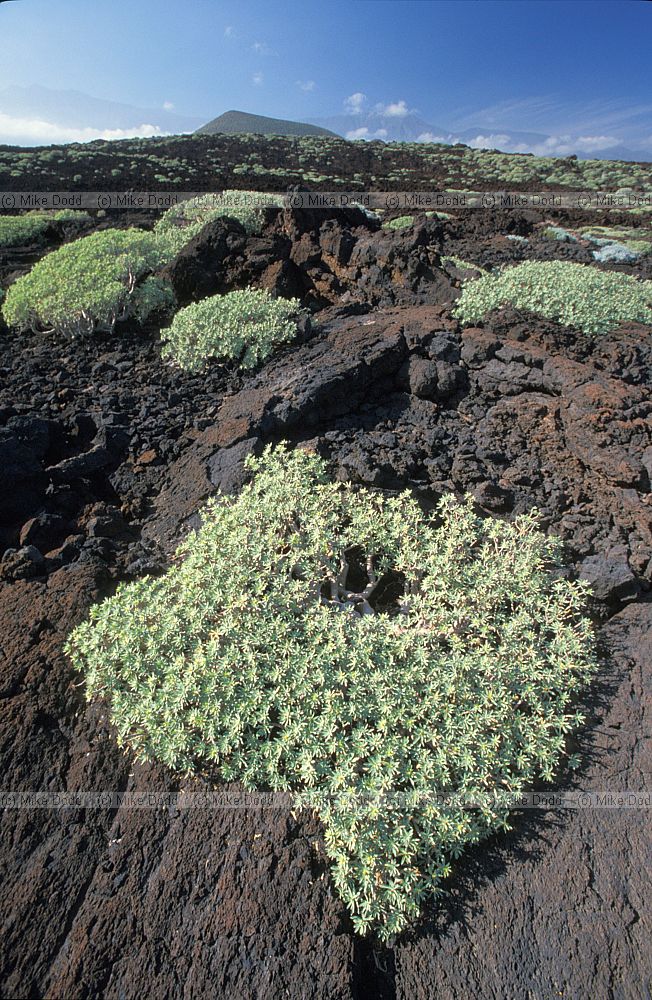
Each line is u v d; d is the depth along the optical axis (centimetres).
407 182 3272
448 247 1580
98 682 428
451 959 327
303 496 576
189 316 934
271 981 309
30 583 538
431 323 868
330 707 398
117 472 694
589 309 897
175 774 402
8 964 312
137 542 608
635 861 358
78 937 322
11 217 1728
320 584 542
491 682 431
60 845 361
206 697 408
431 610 494
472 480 655
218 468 671
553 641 468
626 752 416
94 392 827
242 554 503
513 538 557
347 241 1097
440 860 354
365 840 353
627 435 683
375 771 373
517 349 804
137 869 351
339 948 321
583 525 607
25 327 1020
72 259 1084
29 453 668
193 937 323
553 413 727
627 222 2211
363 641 438
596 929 332
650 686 457
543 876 356
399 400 776
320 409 744
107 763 406
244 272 1070
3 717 423
